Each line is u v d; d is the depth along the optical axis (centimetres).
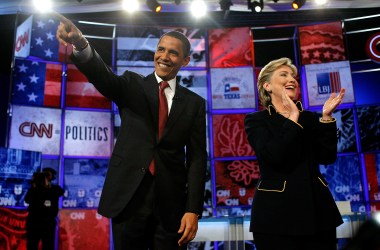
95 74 194
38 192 651
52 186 665
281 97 244
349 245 65
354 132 782
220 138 799
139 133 202
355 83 873
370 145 770
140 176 193
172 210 198
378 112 777
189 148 217
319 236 213
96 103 783
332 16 927
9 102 736
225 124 803
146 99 209
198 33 828
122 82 209
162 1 778
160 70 218
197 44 824
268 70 251
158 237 194
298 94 811
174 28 818
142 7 776
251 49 823
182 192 206
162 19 927
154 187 195
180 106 212
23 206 700
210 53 823
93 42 829
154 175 196
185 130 210
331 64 802
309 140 228
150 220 194
